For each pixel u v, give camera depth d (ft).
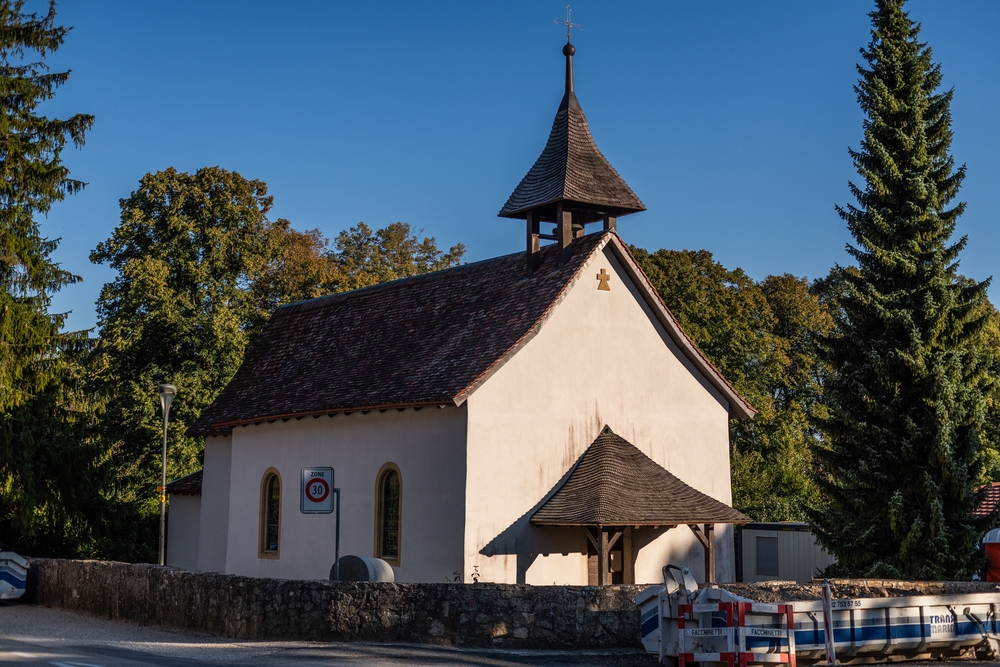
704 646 52.70
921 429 95.09
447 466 82.99
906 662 57.88
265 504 104.06
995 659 59.72
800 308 209.36
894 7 104.68
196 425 114.73
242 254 175.22
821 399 191.01
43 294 102.83
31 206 103.09
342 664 53.47
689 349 93.71
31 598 88.99
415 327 98.17
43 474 111.86
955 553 93.76
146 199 174.09
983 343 155.84
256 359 117.08
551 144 96.99
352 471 92.84
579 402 87.66
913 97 102.22
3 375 96.17
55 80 105.50
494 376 83.35
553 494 85.05
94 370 163.22
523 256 96.48
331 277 203.72
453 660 55.52
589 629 60.23
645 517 80.43
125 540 132.57
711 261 201.16
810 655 54.24
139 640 64.03
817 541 101.14
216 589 67.51
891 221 100.89
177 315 163.02
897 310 97.66
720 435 95.76
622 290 91.61
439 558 82.48
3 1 103.45
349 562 73.41
